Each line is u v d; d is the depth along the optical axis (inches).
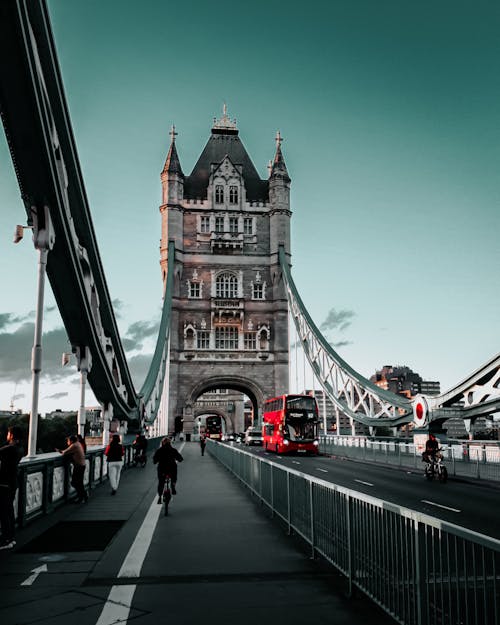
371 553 266.2
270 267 3275.1
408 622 225.5
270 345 3179.1
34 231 633.0
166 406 2719.0
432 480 942.4
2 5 472.4
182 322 3161.9
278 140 3440.0
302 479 413.1
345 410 2299.5
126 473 1091.9
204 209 3294.8
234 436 3703.3
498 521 525.7
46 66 592.1
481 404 1261.1
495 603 168.4
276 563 347.9
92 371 993.5
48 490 545.3
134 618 248.2
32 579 311.0
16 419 3105.3
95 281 953.5
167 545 401.7
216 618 248.7
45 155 601.6
